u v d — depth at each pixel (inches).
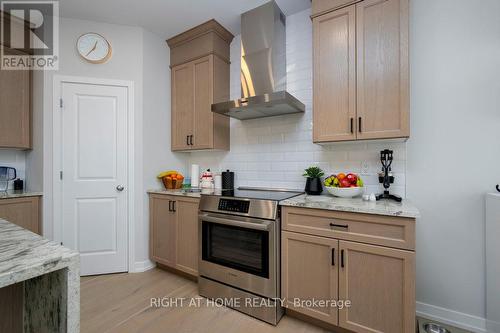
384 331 53.4
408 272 50.5
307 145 86.7
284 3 84.2
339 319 58.5
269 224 65.5
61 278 25.8
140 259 98.1
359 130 64.6
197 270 85.5
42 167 89.7
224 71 102.7
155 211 98.3
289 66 90.0
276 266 65.8
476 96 61.9
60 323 25.7
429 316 66.9
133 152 97.6
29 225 86.6
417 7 67.9
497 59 59.9
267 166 95.0
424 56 67.3
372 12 63.3
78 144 93.2
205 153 111.8
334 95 68.2
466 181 63.0
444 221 65.4
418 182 68.4
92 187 94.2
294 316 68.6
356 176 72.2
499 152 59.8
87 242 93.5
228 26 98.2
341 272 58.1
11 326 32.3
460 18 63.4
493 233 57.2
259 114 90.7
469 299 62.7
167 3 84.3
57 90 91.0
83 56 92.6
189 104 102.9
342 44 67.1
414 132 68.7
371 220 54.3
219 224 76.0
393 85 60.9
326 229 59.9
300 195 77.6
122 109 96.9
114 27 96.4
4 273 20.7
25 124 92.4
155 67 103.3
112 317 67.9
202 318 68.1
